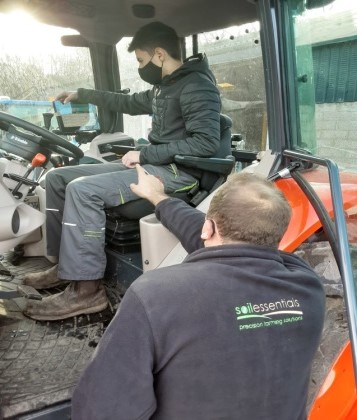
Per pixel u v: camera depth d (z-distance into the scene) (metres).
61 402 1.51
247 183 1.10
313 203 1.59
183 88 2.13
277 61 1.67
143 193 1.82
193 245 1.60
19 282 2.32
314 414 1.69
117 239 2.20
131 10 2.59
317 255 1.97
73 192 1.95
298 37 1.70
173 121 2.22
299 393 1.07
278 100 1.71
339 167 1.79
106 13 2.61
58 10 2.50
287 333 1.02
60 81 3.21
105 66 3.21
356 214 1.78
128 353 0.92
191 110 2.09
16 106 3.09
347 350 1.75
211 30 2.89
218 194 1.11
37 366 1.68
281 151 1.76
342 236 1.44
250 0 1.72
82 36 3.02
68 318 2.00
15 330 1.92
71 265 1.95
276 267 1.05
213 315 0.96
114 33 2.98
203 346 0.95
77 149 2.30
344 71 1.68
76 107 3.25
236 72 2.81
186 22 2.74
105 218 2.11
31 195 2.75
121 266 2.20
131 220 2.19
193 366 0.95
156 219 1.89
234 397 0.98
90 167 2.40
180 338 0.94
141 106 2.88
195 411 0.97
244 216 1.04
